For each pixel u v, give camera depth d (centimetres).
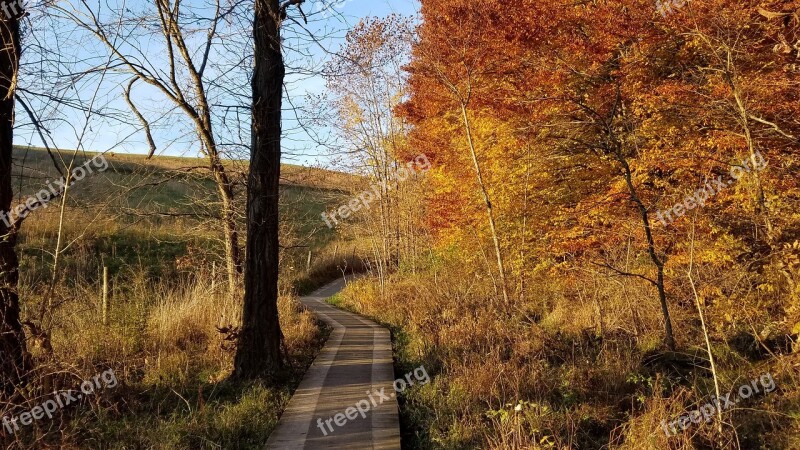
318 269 3011
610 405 620
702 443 502
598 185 1248
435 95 1529
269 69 794
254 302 767
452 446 523
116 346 787
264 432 561
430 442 550
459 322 1059
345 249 3297
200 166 1061
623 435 540
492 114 1348
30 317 640
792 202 774
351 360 934
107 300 898
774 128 757
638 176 1047
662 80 1090
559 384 683
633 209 1066
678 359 767
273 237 791
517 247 1348
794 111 834
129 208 1040
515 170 1365
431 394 687
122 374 710
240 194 1109
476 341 908
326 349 1042
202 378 745
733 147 916
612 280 1009
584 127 1162
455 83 1291
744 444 513
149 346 856
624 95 1112
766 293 789
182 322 956
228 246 1105
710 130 971
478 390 659
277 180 805
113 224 1881
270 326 777
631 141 1088
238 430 557
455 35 1195
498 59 1237
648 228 838
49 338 612
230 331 757
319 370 851
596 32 1185
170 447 496
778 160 856
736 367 725
